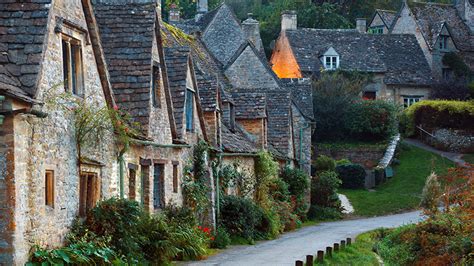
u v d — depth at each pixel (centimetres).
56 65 1560
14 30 1488
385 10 8775
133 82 2080
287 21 7288
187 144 2425
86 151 1694
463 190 3234
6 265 1355
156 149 2175
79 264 1493
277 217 3319
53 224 1526
